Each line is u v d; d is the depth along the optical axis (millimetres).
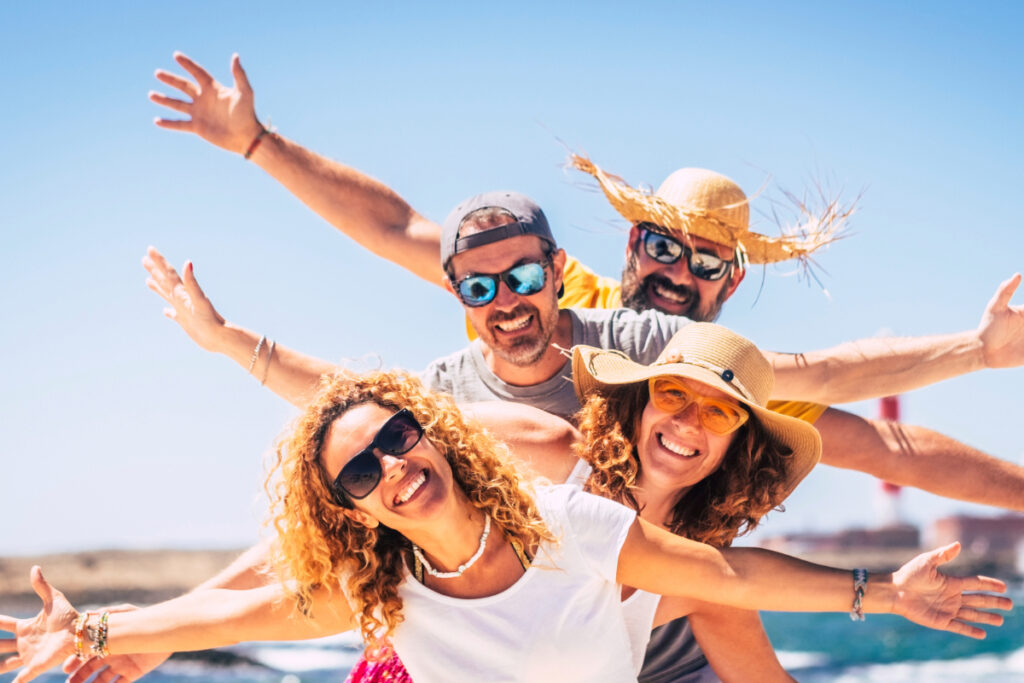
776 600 3578
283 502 3689
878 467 5906
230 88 6172
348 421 3533
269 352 5391
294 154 6184
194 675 14469
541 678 3549
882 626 19094
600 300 6453
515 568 3607
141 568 24016
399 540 3666
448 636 3615
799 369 5414
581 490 3896
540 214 4871
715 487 4285
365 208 6164
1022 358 5465
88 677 4270
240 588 4848
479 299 4785
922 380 5512
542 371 4938
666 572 3588
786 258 6207
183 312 5496
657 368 4109
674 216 6043
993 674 15805
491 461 3648
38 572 4051
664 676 4578
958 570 31062
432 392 3742
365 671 4145
